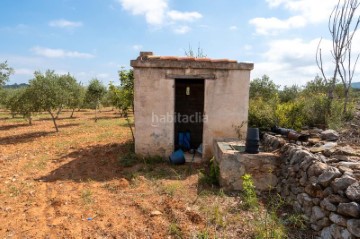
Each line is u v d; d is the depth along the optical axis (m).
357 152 4.64
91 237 4.00
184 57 8.15
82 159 8.59
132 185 6.16
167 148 8.01
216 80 7.81
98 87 23.09
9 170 7.61
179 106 11.34
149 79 7.78
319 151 4.98
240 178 5.54
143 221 4.45
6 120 23.22
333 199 3.36
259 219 4.25
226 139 7.42
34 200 5.46
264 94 18.81
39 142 12.03
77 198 5.51
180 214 4.55
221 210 4.70
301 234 3.75
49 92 14.32
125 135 13.05
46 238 4.00
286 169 5.04
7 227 4.34
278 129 7.45
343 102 8.91
